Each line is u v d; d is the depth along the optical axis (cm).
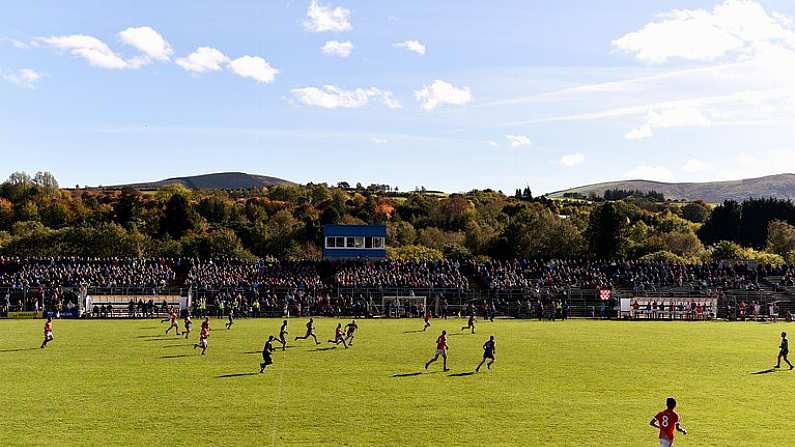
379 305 9050
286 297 8756
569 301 9356
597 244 13850
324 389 3934
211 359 4966
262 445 2867
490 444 2903
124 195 18062
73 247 13000
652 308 9006
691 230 18550
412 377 4328
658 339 6438
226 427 3119
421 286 9756
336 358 5066
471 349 5609
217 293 9138
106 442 2886
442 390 3938
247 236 14812
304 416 3322
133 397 3691
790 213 18200
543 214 15062
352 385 4059
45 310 8344
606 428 3156
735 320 8788
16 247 13050
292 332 6762
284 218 17462
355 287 9512
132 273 10019
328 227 11344
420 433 3056
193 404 3538
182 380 4166
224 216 18062
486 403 3625
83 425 3133
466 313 8988
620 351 5569
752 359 5191
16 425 3127
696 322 8469
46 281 9575
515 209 19975
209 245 13488
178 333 6569
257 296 8900
